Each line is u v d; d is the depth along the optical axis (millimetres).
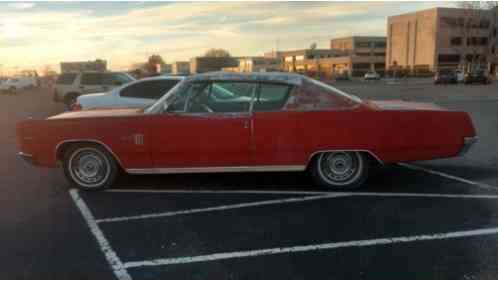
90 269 3475
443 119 5258
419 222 4371
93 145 5422
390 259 3576
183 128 5176
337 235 4070
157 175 6234
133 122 5230
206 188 5609
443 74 50312
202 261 3588
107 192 5504
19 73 76938
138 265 3535
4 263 3576
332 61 103000
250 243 3920
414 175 6141
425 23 84438
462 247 3787
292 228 4250
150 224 4406
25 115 16875
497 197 5148
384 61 100062
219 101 5273
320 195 5254
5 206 5008
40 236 4125
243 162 5242
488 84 46938
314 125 5129
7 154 8320
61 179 6207
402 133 5188
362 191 5387
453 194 5270
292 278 3295
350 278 3283
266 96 5234
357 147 5180
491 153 7684
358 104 5238
